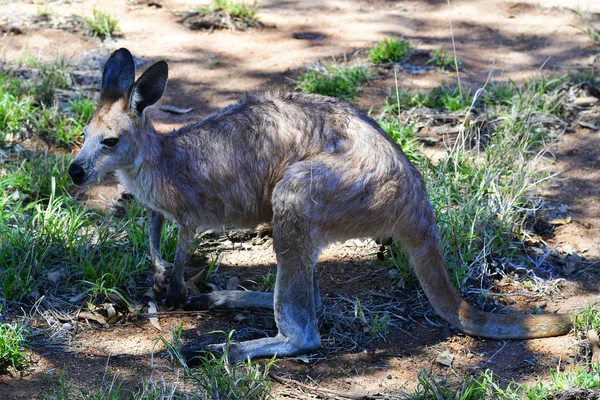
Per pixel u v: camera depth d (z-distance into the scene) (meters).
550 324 7.09
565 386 6.33
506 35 13.57
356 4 14.92
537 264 8.20
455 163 9.04
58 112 10.39
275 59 12.52
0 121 10.02
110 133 6.86
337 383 6.60
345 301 7.66
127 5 14.34
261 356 6.77
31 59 11.73
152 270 7.56
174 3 14.54
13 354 6.59
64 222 8.24
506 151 9.47
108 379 6.52
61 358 6.78
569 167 9.87
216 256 8.33
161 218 7.45
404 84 11.73
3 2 14.20
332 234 6.83
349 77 11.56
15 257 7.71
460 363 6.88
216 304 7.44
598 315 7.18
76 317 7.30
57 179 9.10
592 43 13.14
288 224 6.67
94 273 7.60
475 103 10.95
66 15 13.72
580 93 11.26
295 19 14.17
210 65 12.26
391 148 6.95
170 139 7.12
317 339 6.87
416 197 6.95
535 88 11.34
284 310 6.80
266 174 7.03
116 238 8.27
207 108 10.95
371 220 6.84
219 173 7.02
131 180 7.16
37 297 7.42
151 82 6.94
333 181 6.67
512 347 7.07
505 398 6.20
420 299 7.68
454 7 14.74
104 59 12.19
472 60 12.62
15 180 8.88
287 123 7.00
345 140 6.85
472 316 7.09
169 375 6.57
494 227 8.44
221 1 13.91
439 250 7.06
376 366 6.84
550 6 14.57
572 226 8.83
